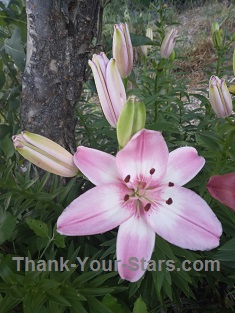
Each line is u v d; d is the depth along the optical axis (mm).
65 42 371
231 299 468
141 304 319
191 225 270
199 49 1521
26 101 385
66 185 406
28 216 376
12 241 382
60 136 399
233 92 359
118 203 272
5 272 319
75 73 389
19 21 430
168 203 272
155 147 264
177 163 281
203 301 478
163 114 541
